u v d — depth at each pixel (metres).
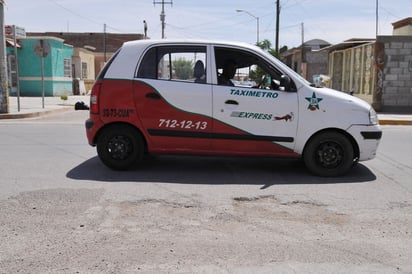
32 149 8.52
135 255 3.67
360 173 6.70
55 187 5.64
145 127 6.35
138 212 4.71
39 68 29.19
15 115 15.23
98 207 4.85
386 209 4.94
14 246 3.82
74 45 55.94
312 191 5.63
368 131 6.29
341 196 5.43
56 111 17.98
